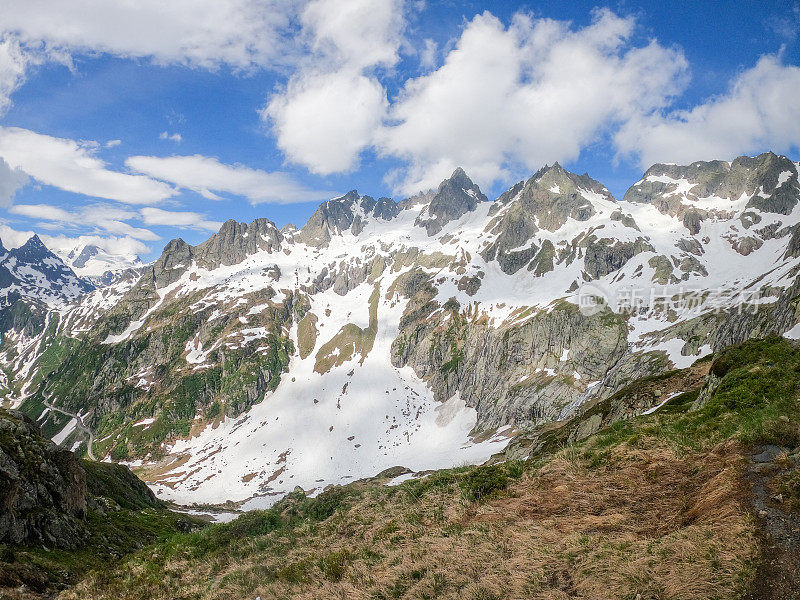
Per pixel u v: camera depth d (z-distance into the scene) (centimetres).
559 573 1108
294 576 1564
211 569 1989
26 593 2275
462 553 1312
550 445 6456
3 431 3694
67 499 3731
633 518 1260
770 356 2294
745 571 915
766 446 1351
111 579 2222
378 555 1503
